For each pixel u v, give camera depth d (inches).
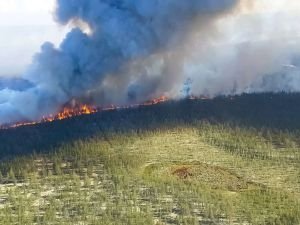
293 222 7549.2
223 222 7578.7
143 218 7554.1
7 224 7529.5
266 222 7608.3
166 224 7509.8
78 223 7549.2
